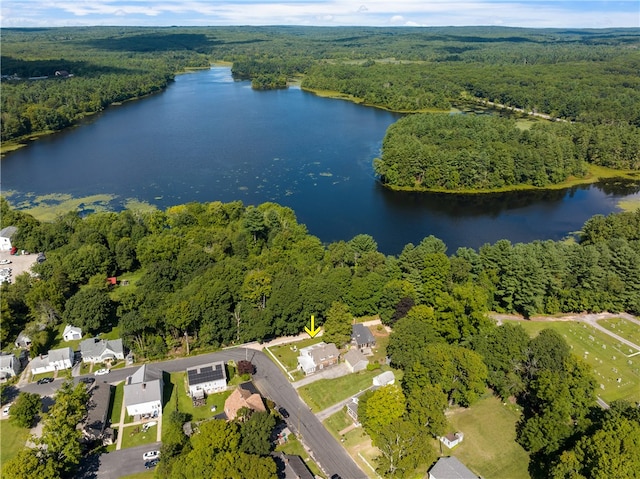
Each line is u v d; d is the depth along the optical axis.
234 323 135.38
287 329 136.62
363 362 125.12
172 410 110.19
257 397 106.88
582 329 143.00
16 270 175.88
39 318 141.88
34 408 105.12
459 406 111.81
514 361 112.06
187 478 84.75
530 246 159.50
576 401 100.38
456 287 134.00
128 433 103.56
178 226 196.25
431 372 108.38
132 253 177.38
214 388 116.38
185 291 138.00
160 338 130.25
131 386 110.56
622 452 80.06
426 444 93.75
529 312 146.00
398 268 151.75
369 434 101.69
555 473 84.12
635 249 159.38
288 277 143.88
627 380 120.94
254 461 83.12
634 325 145.62
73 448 91.94
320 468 95.31
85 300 138.25
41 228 193.38
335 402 113.69
